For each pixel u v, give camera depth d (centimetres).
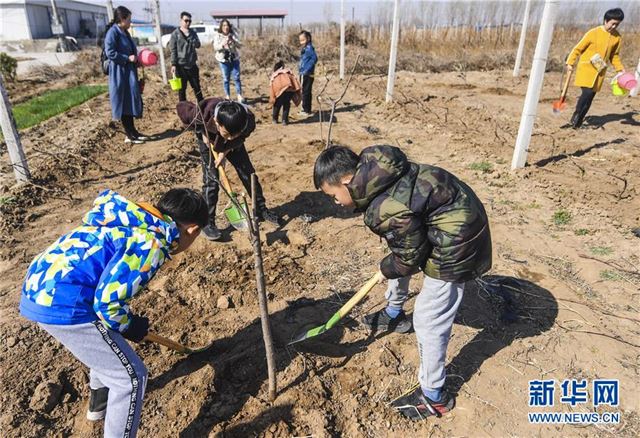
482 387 291
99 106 1005
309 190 562
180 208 225
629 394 284
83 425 268
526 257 418
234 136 364
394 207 217
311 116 920
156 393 285
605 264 407
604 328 334
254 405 277
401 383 294
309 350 316
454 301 244
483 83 1273
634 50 1703
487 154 670
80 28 4106
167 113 952
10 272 404
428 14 2428
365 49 1791
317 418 269
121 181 590
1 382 289
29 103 1059
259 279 238
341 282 387
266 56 1738
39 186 545
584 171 606
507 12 2423
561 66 1502
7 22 3316
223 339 325
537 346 320
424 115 903
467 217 222
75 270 207
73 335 212
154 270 211
